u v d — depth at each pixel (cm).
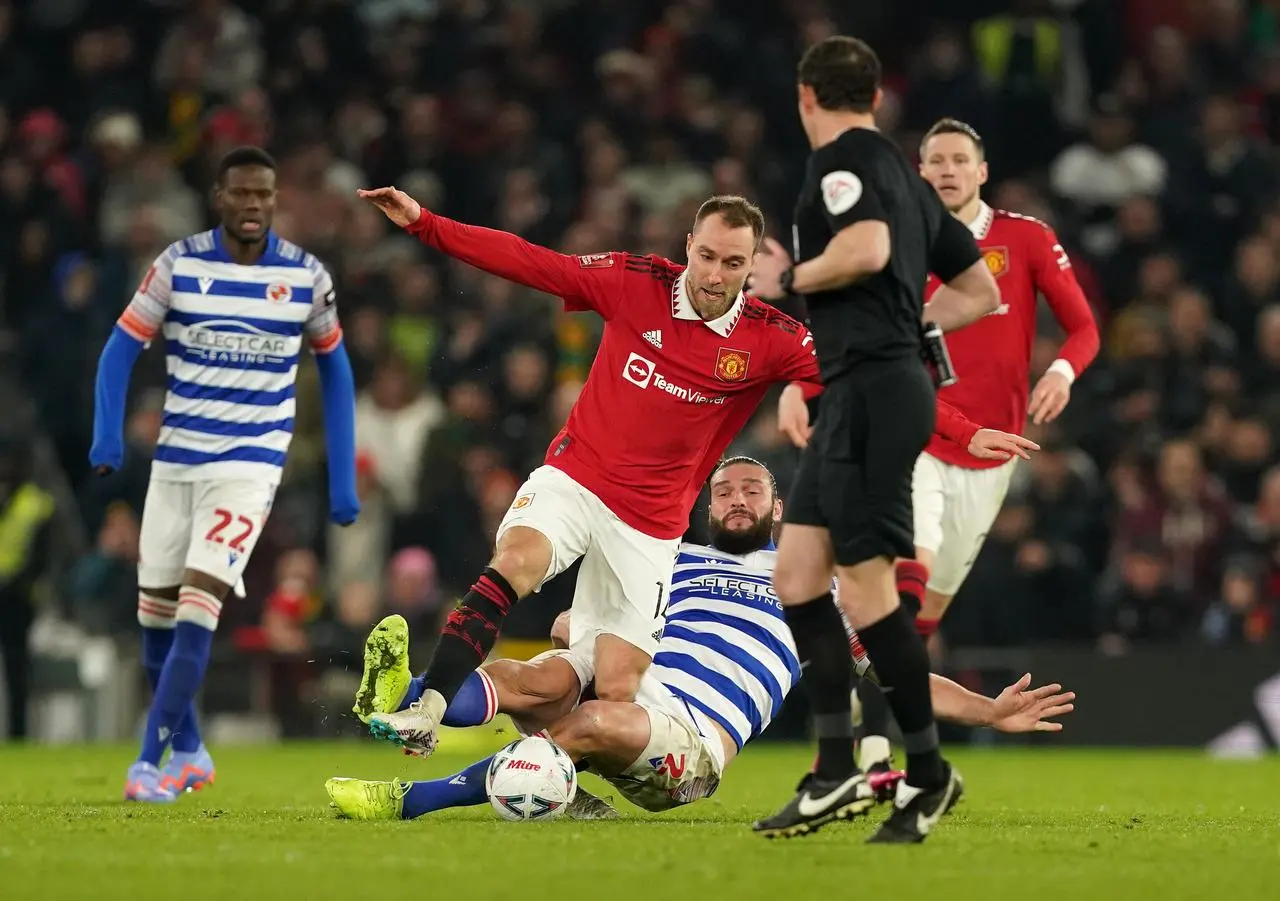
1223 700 4866
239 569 2700
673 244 5822
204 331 2705
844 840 1984
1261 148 6606
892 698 1884
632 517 2347
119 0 6925
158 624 2780
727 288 2308
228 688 5059
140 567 2759
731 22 6956
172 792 2634
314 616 5169
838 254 1820
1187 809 2722
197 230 6334
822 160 1881
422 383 5553
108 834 1995
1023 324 2914
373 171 6475
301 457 5422
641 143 6406
